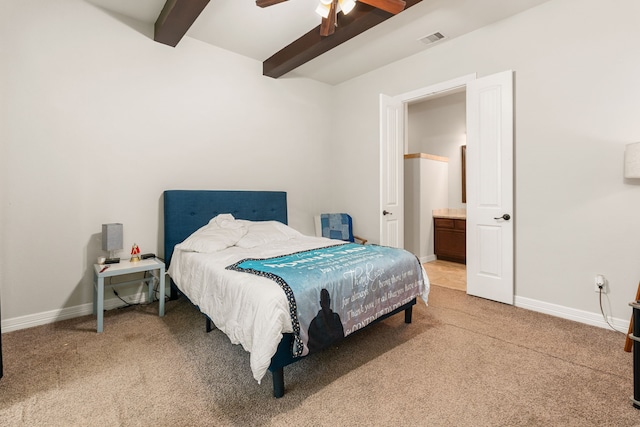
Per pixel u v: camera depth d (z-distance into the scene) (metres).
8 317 2.41
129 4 2.72
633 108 2.28
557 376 1.77
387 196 3.73
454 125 5.30
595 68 2.43
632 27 2.26
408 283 2.39
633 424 1.39
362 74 4.24
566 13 2.55
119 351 2.08
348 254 2.41
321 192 4.57
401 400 1.58
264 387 1.69
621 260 2.35
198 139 3.37
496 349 2.09
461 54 3.23
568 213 2.59
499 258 2.98
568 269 2.60
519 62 2.83
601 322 2.44
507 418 1.44
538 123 2.73
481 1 2.64
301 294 1.68
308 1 2.65
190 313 2.78
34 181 2.49
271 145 3.99
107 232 2.63
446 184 5.42
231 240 2.88
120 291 2.95
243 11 2.80
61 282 2.63
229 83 3.58
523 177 2.83
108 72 2.80
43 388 1.67
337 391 1.66
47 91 2.52
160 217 3.15
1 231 2.38
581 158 2.51
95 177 2.77
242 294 1.74
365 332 2.38
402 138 3.93
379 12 2.51
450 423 1.41
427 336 2.30
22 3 2.41
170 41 3.05
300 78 4.27
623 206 2.33
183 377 1.78
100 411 1.49
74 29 2.63
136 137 2.97
